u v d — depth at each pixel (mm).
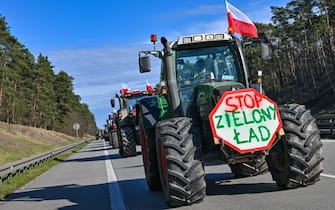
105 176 13859
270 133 6590
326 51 73875
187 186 6562
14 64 69375
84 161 23781
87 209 8141
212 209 6465
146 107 9094
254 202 6625
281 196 6781
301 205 6055
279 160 7199
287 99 69375
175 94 7918
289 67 83438
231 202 6828
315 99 59188
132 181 11680
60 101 109312
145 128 8898
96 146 50812
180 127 6805
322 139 20188
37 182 14648
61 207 8672
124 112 22953
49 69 104250
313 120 6941
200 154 6699
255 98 6684
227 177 9820
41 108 89062
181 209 6699
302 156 6727
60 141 76688
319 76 70875
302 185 7055
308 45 74312
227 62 8242
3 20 67125
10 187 13562
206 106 7238
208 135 7199
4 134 50281
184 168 6535
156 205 7570
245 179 9148
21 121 82625
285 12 70188
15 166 17062
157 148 7332
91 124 183250
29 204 9672
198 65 8211
